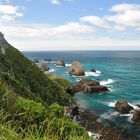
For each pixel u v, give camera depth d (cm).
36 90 4169
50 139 689
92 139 893
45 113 1128
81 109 5516
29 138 638
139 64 19912
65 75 11525
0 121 700
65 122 1105
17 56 4781
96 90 7569
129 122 4669
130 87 8794
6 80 2620
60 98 4584
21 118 1008
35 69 4850
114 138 3900
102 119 4806
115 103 6112
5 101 934
